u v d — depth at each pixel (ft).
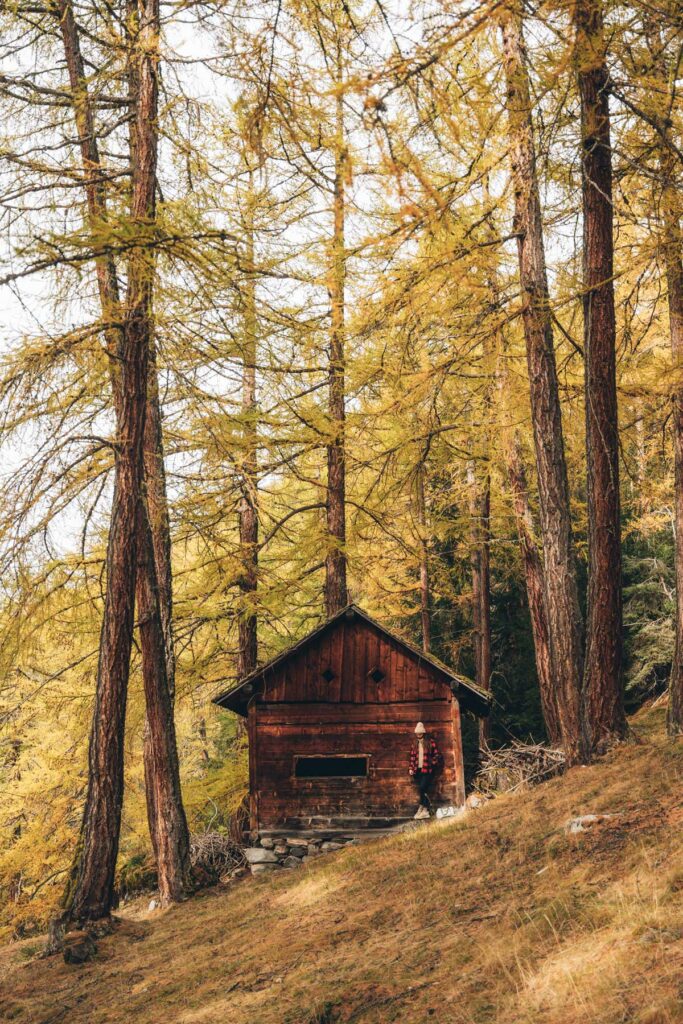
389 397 45.65
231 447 49.52
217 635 64.69
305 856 51.90
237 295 39.42
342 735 53.67
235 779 65.16
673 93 31.17
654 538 77.66
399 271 37.27
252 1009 24.25
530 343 42.96
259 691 54.60
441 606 89.81
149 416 51.75
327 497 65.31
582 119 35.42
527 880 27.71
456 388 51.55
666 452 50.52
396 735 53.62
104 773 41.70
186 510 51.62
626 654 79.56
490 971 21.40
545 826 32.68
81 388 40.93
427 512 65.00
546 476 42.57
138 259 35.27
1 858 77.10
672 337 44.19
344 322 44.16
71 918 40.27
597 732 39.27
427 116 26.96
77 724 64.90
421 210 22.22
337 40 30.09
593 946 20.51
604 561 39.58
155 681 48.08
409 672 54.29
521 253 42.50
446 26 23.39
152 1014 26.96
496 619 88.58
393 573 77.20
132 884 59.72
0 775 80.12
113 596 43.19
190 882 47.11
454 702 53.57
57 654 62.39
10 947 60.64
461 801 52.11
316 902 35.68
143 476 46.03
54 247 32.89
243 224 39.60
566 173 38.06
